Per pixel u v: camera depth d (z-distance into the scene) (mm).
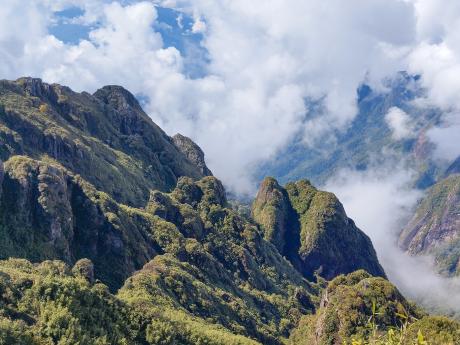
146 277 196625
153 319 152000
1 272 137250
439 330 138000
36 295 131500
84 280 153125
